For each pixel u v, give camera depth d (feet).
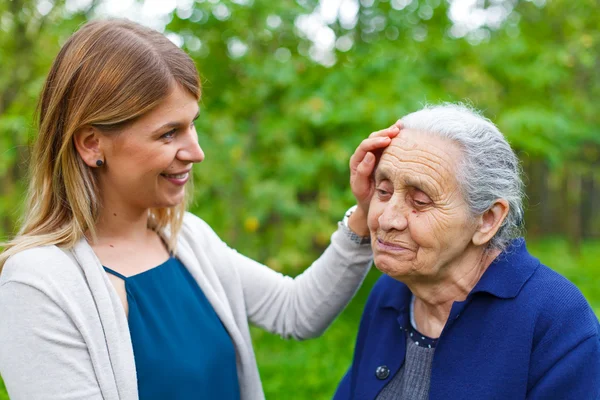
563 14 18.93
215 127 12.87
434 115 4.60
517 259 4.69
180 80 4.45
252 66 13.16
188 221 5.67
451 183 4.38
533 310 4.41
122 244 4.90
